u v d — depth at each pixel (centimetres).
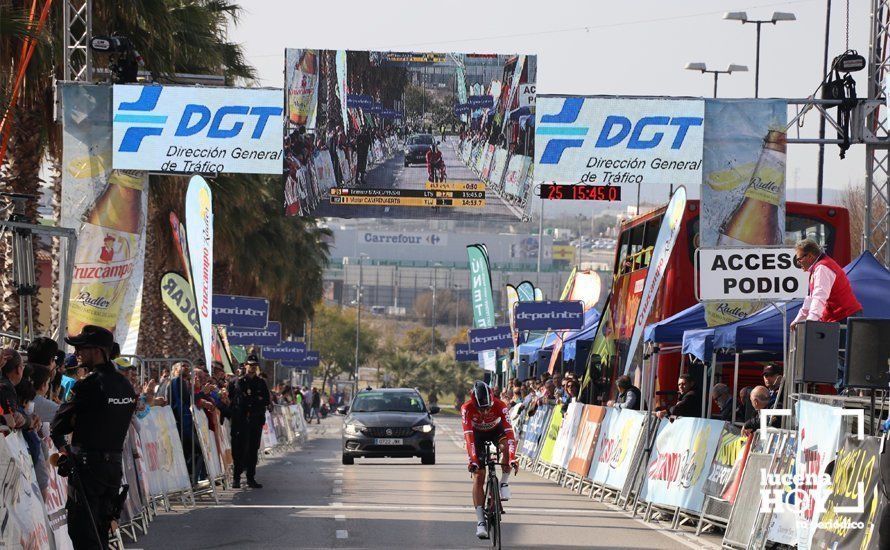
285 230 8681
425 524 2555
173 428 2866
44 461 1634
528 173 3912
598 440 3425
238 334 6062
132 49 3791
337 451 6488
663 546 2269
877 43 3747
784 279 2436
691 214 3791
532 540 2338
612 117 3859
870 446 1570
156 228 5966
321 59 3947
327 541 2255
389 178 3981
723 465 2391
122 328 3725
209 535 2331
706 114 3816
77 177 3741
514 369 7000
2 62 3706
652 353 3209
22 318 2281
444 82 3966
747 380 3669
